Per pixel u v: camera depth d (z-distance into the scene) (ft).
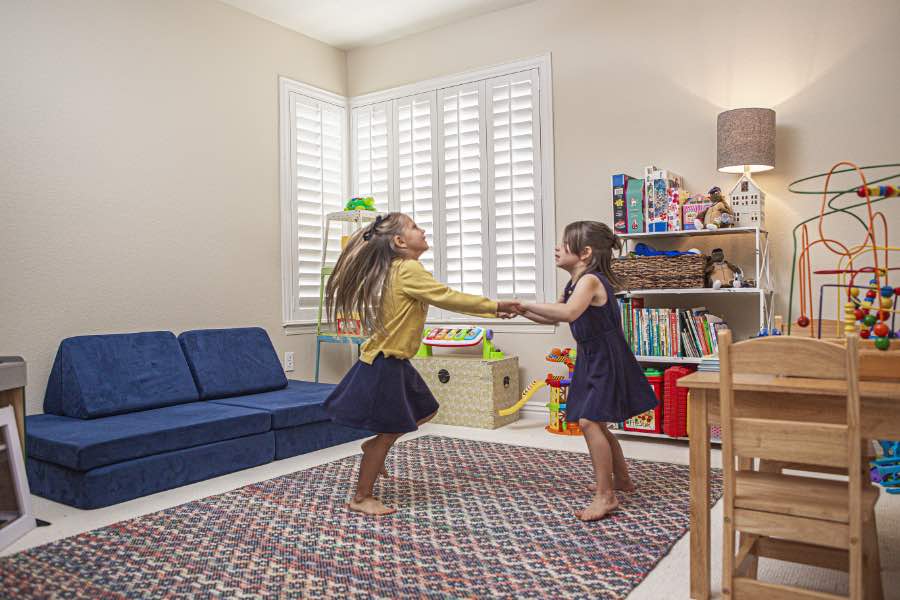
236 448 10.20
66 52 11.05
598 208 13.34
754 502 5.16
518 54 14.24
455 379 13.61
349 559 6.66
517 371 14.20
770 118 10.95
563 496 8.64
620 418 7.93
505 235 14.43
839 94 11.05
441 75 15.26
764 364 5.05
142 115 12.15
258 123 14.35
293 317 15.02
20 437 7.99
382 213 16.16
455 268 15.11
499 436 12.49
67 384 10.27
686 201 11.57
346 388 8.04
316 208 15.72
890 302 5.69
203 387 11.82
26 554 6.88
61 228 10.94
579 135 13.53
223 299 13.53
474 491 8.91
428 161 15.44
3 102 10.27
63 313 10.95
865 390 4.78
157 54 12.42
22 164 10.48
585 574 6.23
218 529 7.55
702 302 12.16
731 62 12.00
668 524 7.54
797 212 11.39
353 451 11.51
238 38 13.98
